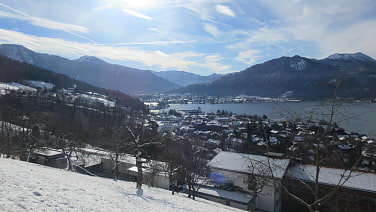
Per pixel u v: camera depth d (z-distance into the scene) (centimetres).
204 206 1803
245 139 6862
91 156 4803
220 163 3616
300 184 3016
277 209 3155
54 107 9356
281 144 3419
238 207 3105
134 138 2242
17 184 938
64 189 1066
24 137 4572
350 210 2792
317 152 1052
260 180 2500
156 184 3778
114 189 1562
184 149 3578
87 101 13025
